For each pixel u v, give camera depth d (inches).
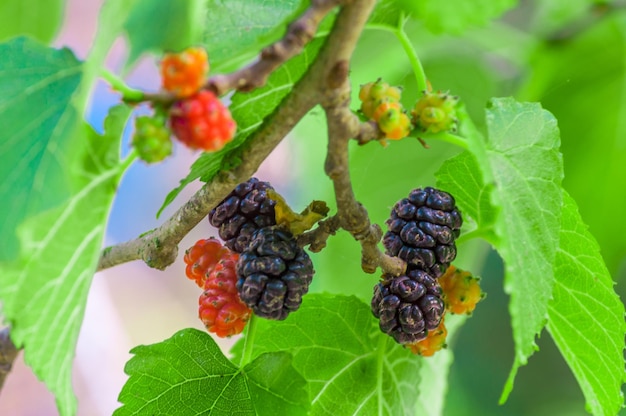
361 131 8.5
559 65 14.0
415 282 9.4
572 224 9.9
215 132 7.7
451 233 9.6
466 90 13.8
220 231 9.7
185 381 9.7
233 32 8.6
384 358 10.6
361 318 10.4
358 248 12.9
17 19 8.6
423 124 8.7
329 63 8.1
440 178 10.1
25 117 7.8
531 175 9.1
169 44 7.4
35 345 8.2
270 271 9.0
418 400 11.9
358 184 13.0
